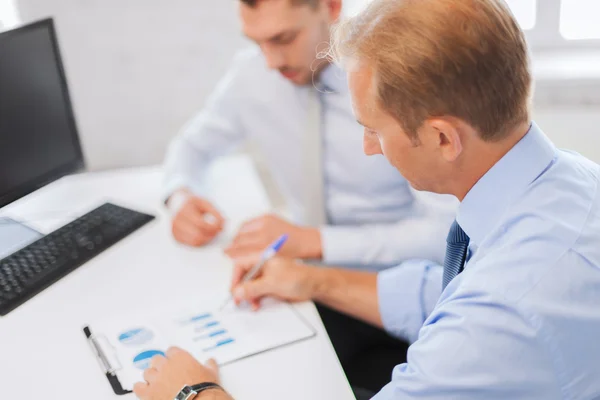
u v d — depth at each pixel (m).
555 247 0.71
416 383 0.73
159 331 1.04
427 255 1.28
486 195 0.77
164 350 0.99
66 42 1.91
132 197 1.52
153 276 1.20
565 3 2.07
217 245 1.30
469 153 0.74
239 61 1.60
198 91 2.03
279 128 1.56
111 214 1.39
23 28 1.27
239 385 0.92
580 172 0.79
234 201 1.50
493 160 0.76
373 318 1.12
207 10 1.92
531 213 0.74
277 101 1.54
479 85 0.68
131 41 1.94
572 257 0.70
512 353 0.68
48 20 1.33
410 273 1.11
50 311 1.10
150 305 1.11
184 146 1.61
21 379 0.95
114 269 1.22
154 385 0.89
